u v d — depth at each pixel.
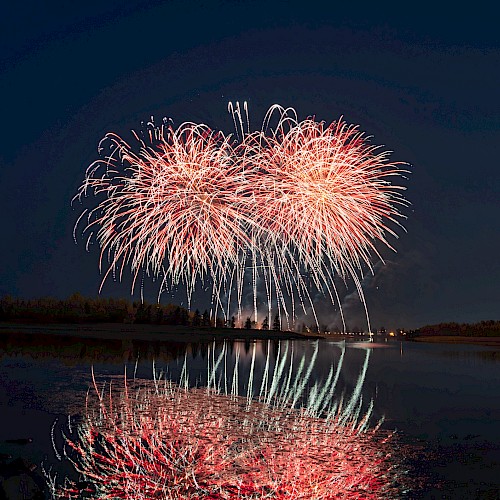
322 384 25.78
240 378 26.83
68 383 23.05
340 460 12.47
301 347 56.09
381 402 20.95
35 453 12.54
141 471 11.41
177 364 32.44
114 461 12.05
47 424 15.36
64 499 9.96
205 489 10.45
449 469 12.09
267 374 28.95
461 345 68.88
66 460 12.06
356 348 57.50
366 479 11.25
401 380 28.52
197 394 21.19
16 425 15.17
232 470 11.53
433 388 25.62
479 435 15.55
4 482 10.59
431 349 58.62
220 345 53.97
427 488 10.81
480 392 24.59
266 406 19.09
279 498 10.09
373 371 32.72
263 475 11.25
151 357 36.53
